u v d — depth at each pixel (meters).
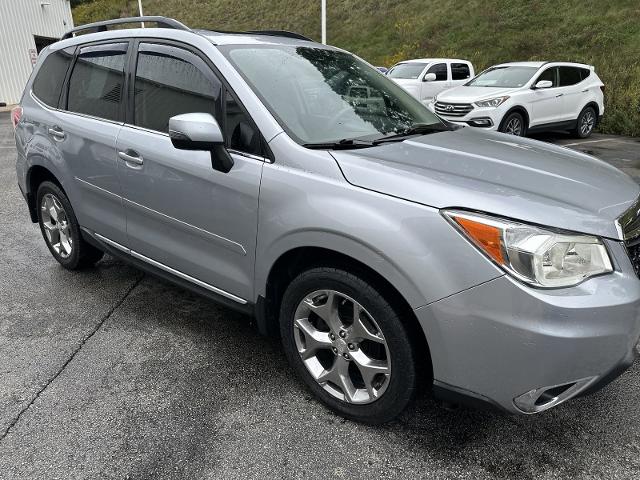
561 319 1.84
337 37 26.89
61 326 3.31
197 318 3.43
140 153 2.99
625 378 2.74
